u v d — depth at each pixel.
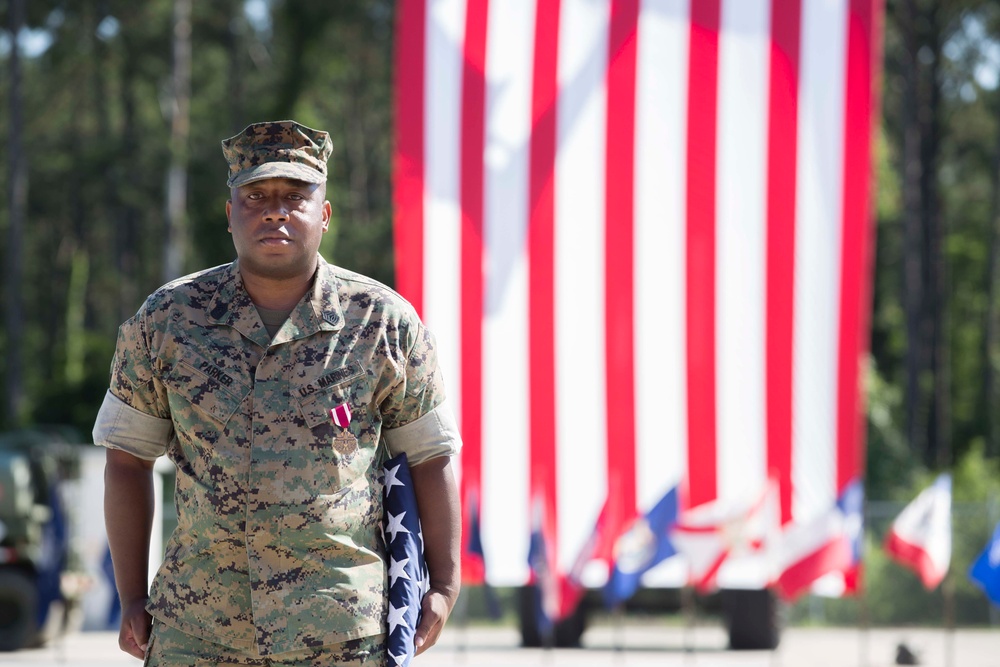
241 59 73.69
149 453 6.58
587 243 18.62
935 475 48.19
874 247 72.00
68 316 84.88
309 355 6.34
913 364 61.50
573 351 18.61
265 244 6.25
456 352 18.64
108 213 85.44
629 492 18.55
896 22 63.06
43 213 79.88
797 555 18.38
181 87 61.03
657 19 18.59
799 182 18.38
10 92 62.19
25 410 63.50
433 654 26.08
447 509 6.78
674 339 18.55
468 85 18.66
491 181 18.64
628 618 30.25
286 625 6.14
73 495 30.05
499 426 18.62
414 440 6.70
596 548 18.55
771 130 18.41
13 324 60.91
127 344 6.43
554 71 18.66
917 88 62.69
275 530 6.17
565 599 18.59
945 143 73.31
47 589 27.88
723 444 18.50
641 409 18.55
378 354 6.45
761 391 18.42
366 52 69.38
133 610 6.55
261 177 6.24
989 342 72.38
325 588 6.22
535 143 18.64
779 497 18.42
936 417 65.94
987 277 73.88
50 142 72.75
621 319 18.56
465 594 32.00
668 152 18.56
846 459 18.33
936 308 67.12
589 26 18.67
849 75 18.27
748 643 26.61
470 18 18.70
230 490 6.19
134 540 6.61
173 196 58.81
